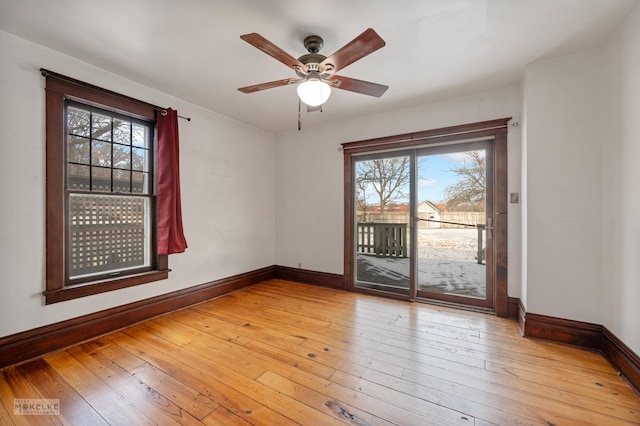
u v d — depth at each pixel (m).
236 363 2.09
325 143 4.26
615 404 1.64
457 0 1.74
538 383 1.85
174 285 3.22
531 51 2.33
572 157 2.37
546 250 2.47
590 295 2.31
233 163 3.99
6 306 2.06
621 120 2.02
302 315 3.07
